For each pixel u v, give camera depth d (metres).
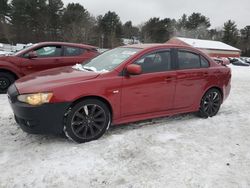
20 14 60.94
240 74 19.70
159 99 5.07
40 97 4.02
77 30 62.03
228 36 91.00
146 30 87.44
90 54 8.99
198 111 5.88
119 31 78.06
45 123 4.09
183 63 5.42
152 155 4.06
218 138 4.82
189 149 4.31
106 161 3.85
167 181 3.44
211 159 4.02
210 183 3.43
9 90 4.52
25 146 4.26
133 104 4.77
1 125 5.18
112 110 4.57
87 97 4.34
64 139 4.52
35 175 3.49
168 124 5.41
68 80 4.31
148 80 4.85
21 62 8.09
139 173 3.59
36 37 62.59
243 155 4.20
